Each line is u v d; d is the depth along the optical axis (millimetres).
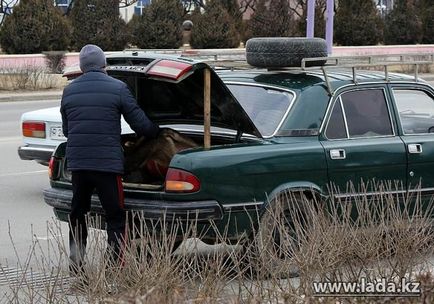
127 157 9805
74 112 8891
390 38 60000
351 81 10188
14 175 17141
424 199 10312
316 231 7191
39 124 14812
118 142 8938
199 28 54250
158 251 7125
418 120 10742
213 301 6387
